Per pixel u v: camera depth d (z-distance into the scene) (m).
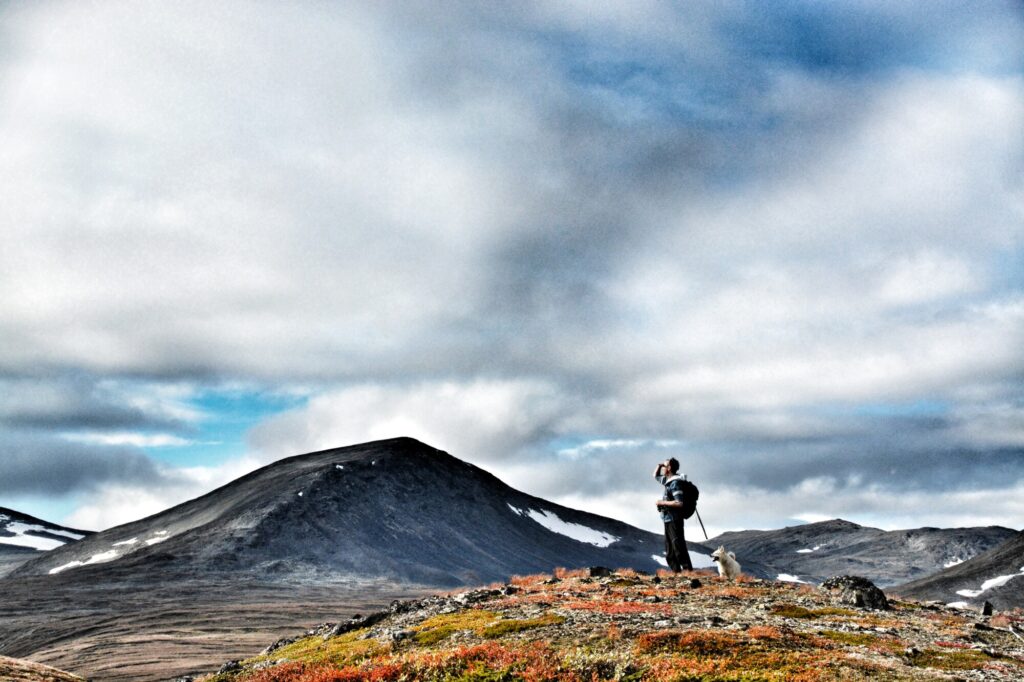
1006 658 16.06
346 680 17.06
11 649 109.25
